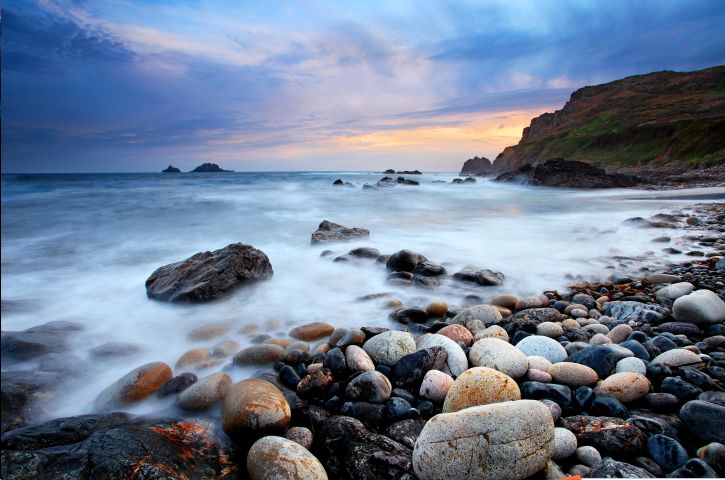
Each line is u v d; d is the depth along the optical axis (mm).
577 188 36812
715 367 3713
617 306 5461
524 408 2590
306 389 3631
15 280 7598
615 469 2520
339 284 7262
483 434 2469
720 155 43438
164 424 2953
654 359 3924
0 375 3684
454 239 11273
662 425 2988
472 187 40062
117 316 5832
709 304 4824
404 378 3771
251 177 60281
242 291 6676
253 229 13438
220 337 5012
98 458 2459
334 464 2797
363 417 3275
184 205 19828
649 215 16219
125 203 20359
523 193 31766
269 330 5262
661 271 7555
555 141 86250
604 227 13047
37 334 4613
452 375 3832
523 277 7508
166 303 6184
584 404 3365
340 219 15914
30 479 2365
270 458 2555
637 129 62781
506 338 4609
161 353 4660
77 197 23406
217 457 2766
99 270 8414
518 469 2443
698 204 19547
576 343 4309
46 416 3365
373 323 5520
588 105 108562
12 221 14680
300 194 26859
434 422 2609
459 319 5238
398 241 10953
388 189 33281
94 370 4184
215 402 3346
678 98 83062
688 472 2559
